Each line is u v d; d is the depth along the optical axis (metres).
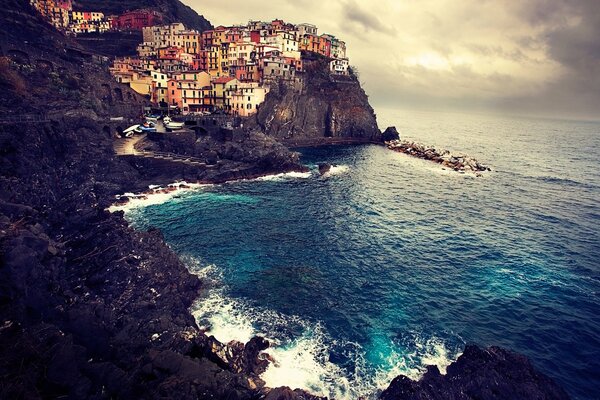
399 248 54.00
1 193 46.28
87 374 21.86
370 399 27.83
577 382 30.05
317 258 49.84
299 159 114.12
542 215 71.62
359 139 159.25
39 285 29.42
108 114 94.44
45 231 45.03
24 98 69.75
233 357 29.50
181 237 54.25
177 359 24.11
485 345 33.94
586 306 40.34
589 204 80.31
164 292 36.34
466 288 43.47
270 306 38.75
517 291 43.00
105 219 50.12
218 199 72.38
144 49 148.50
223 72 140.00
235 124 111.44
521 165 129.88
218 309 37.81
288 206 70.50
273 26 154.88
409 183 94.06
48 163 60.22
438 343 34.06
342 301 40.16
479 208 75.31
